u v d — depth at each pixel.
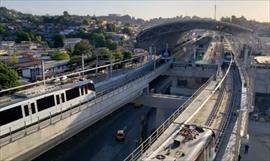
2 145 27.55
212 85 59.97
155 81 92.25
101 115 45.53
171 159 22.20
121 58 91.81
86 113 40.53
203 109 42.16
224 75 70.50
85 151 47.50
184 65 96.12
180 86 96.81
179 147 24.28
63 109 37.94
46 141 33.22
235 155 27.42
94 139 52.41
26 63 88.62
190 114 37.50
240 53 132.88
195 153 23.34
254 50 144.88
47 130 33.16
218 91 55.22
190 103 43.66
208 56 132.12
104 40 168.75
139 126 60.31
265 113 78.62
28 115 32.19
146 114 67.94
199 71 92.44
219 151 28.41
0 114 28.91
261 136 61.97
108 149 48.88
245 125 37.47
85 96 42.78
